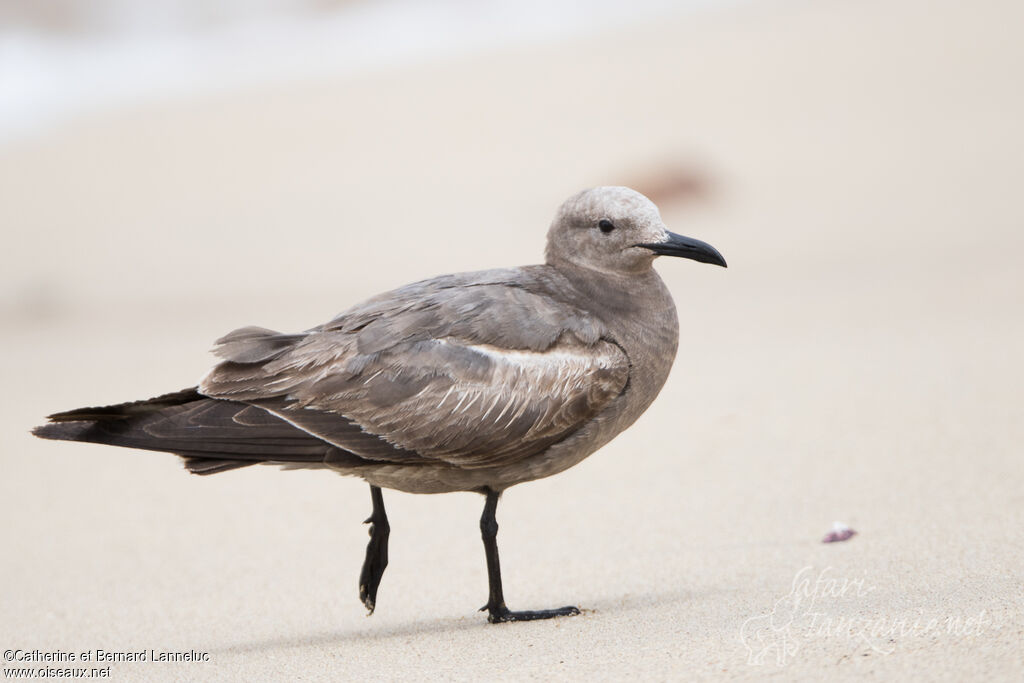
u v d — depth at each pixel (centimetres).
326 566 1065
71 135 3581
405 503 1246
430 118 3369
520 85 3556
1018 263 1981
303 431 863
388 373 873
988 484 1080
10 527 1247
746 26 3844
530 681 705
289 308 2159
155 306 2272
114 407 855
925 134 2809
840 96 3148
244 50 4259
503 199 2689
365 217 2664
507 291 920
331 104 3612
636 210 944
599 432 915
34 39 4291
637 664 712
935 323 1717
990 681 615
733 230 2388
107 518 1262
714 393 1505
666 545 1032
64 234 2770
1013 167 2530
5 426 1661
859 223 2314
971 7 3716
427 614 923
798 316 1845
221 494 1326
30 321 2272
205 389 878
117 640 906
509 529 1130
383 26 4372
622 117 3169
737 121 3044
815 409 1390
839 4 3938
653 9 4172
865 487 1119
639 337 934
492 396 877
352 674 757
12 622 967
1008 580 809
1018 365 1467
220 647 864
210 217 2784
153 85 3994
